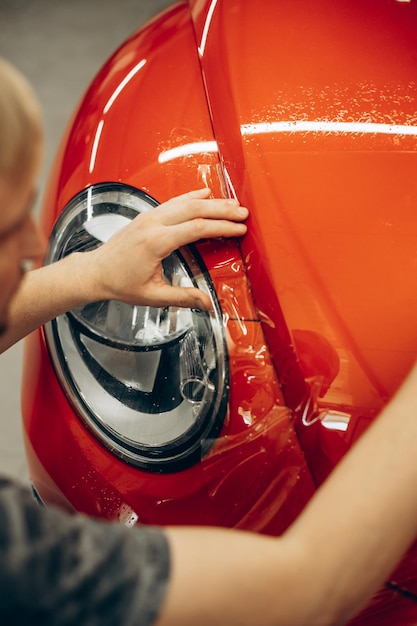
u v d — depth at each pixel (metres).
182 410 0.90
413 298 0.84
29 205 0.48
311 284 0.85
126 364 0.95
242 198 0.90
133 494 0.93
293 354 0.84
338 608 0.57
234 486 0.87
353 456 0.61
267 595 0.54
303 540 0.57
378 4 1.08
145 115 1.03
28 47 2.52
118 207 0.98
